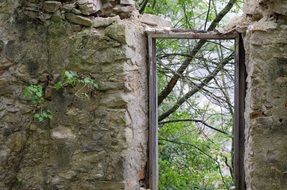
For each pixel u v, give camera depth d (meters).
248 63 3.94
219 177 6.43
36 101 3.90
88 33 3.85
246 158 3.95
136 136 3.99
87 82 3.79
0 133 3.98
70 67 3.89
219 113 6.18
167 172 6.04
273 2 3.73
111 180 3.82
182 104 6.48
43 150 3.95
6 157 3.98
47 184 3.93
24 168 3.97
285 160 3.75
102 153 3.84
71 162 3.89
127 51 3.80
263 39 3.76
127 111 3.82
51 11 3.92
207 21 6.26
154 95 4.23
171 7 6.46
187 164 6.46
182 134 6.56
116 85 3.81
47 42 3.93
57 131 3.91
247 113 3.91
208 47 6.14
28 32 3.95
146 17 4.25
